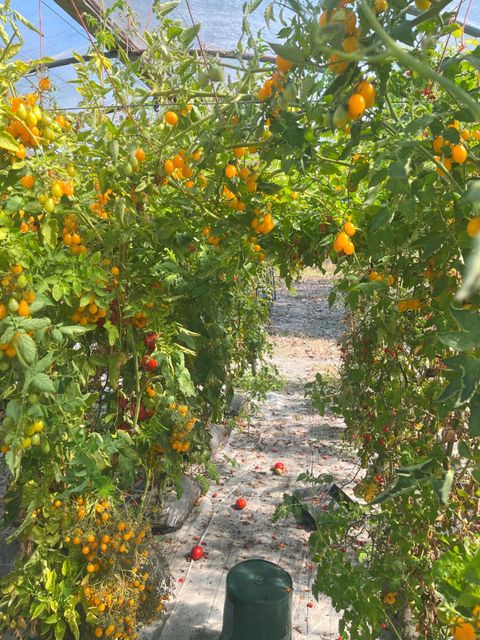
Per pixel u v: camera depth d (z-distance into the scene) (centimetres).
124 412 254
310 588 359
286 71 140
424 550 248
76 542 212
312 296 1370
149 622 290
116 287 215
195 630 323
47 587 209
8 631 253
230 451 558
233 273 238
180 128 189
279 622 273
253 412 633
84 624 242
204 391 304
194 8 304
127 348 241
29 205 170
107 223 205
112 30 218
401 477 146
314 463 530
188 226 245
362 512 290
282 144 170
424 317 278
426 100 190
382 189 207
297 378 765
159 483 316
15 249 160
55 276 178
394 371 280
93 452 192
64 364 206
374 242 191
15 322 151
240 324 497
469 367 112
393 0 119
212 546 403
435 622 240
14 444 161
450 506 244
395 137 151
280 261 267
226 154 207
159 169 198
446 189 164
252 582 284
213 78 172
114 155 179
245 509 451
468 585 108
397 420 271
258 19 311
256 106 173
